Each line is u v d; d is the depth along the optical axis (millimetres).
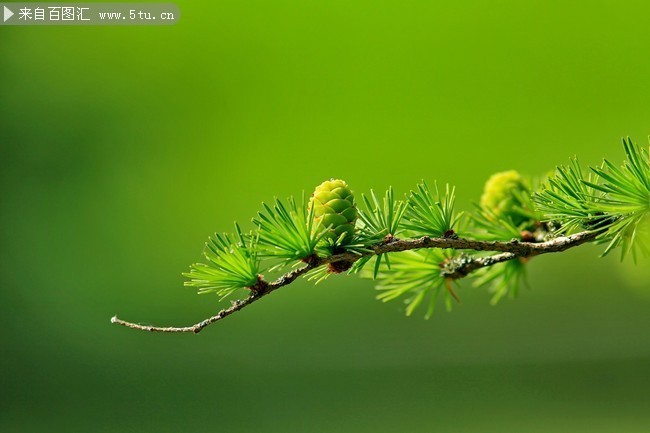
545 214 1939
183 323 6699
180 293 6988
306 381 6453
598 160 8539
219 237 1925
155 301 7105
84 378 6629
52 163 7496
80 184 7562
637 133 8539
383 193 8641
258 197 8258
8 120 7434
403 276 2014
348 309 6754
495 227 2004
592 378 5980
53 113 7602
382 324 6656
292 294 6773
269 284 1911
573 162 1948
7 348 6707
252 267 1912
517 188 2010
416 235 1955
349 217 1916
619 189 1911
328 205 1915
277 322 6703
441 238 1927
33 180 7414
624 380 5926
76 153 7633
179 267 7516
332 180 1925
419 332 6574
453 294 2008
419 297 2016
